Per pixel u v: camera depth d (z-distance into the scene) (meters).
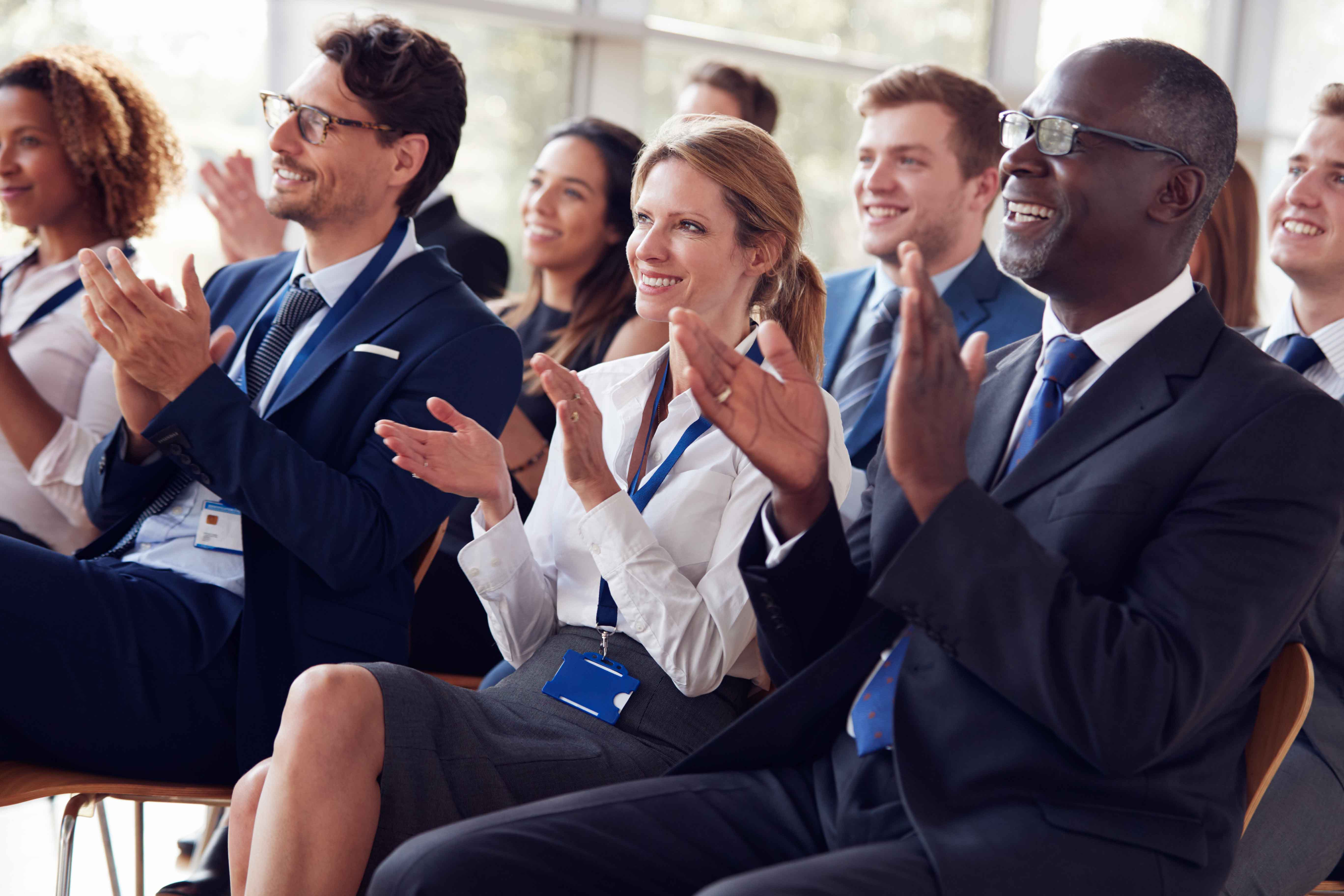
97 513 2.09
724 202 1.80
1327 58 5.54
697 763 1.46
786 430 1.36
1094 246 1.44
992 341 2.89
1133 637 1.21
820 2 4.92
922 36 5.10
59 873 1.77
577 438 1.64
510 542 1.77
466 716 1.60
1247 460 1.28
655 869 1.33
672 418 1.83
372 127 2.09
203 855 2.42
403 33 2.15
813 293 1.93
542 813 1.35
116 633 1.85
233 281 2.35
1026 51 5.23
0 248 3.61
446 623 2.50
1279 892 1.73
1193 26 5.57
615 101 4.55
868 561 1.55
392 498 1.91
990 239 4.97
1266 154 5.64
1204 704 1.22
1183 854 1.25
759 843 1.37
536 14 4.35
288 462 1.82
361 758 1.48
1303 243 2.36
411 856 1.30
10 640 1.79
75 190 2.74
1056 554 1.26
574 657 1.71
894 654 1.44
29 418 2.44
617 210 3.08
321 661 1.91
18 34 3.75
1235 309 2.93
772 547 1.44
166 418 1.78
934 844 1.20
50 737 1.82
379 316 2.06
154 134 2.85
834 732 1.49
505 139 4.46
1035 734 1.28
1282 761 1.77
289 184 2.09
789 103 4.87
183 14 3.92
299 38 4.06
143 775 1.87
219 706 1.91
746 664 1.70
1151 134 1.41
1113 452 1.36
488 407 2.04
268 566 1.91
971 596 1.23
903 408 1.22
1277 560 1.25
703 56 4.71
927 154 2.92
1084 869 1.21
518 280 4.50
